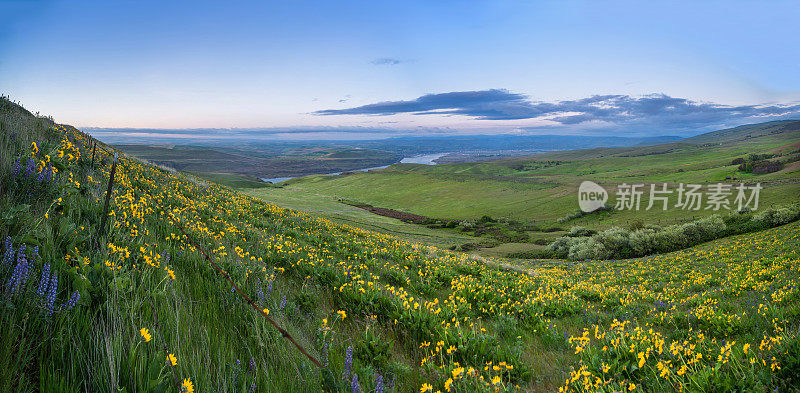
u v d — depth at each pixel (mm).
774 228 43312
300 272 7078
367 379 3299
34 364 2143
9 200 3473
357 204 113188
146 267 3754
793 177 94250
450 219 97438
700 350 4805
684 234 46438
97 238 3762
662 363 3990
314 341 4016
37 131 8977
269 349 3305
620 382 3771
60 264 2910
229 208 15562
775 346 4129
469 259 16922
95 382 2113
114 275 2895
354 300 5930
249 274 5133
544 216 94000
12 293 2285
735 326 6555
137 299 2852
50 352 2195
